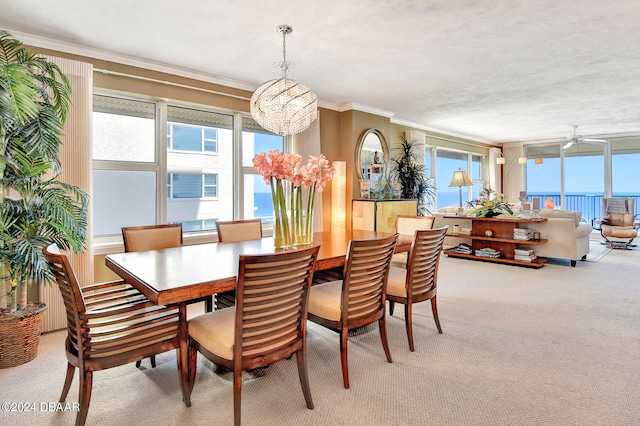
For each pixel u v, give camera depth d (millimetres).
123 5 2500
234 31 2914
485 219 5520
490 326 2994
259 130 4754
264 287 1660
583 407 1872
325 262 2266
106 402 1935
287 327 1808
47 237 2447
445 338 2758
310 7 2531
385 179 5793
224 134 4441
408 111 5949
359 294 2150
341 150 5535
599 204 8836
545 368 2285
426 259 2627
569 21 2760
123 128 3645
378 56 3473
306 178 2600
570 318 3162
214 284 1804
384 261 2254
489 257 5512
